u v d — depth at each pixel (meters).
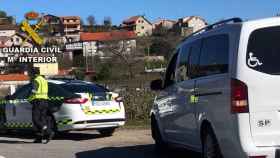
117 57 101.25
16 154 11.70
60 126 14.41
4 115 15.88
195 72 9.26
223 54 8.11
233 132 7.64
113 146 13.02
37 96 14.01
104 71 82.62
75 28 144.88
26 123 15.24
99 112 14.56
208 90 8.52
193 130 9.33
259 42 7.62
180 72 10.09
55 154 11.64
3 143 13.97
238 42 7.70
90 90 14.66
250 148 7.45
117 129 17.17
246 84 7.52
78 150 12.32
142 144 13.31
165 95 10.97
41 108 14.02
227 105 7.78
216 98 8.19
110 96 14.85
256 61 7.56
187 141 9.83
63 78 15.66
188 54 9.72
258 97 7.49
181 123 9.98
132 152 11.90
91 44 115.12
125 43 108.44
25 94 15.36
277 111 7.48
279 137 7.46
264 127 7.46
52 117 14.52
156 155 11.41
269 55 7.58
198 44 9.23
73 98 14.30
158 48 106.25
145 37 114.50
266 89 7.49
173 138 10.70
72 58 108.31
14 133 16.64
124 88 20.47
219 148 8.22
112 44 107.62
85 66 101.81
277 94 7.49
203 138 8.92
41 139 14.05
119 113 14.96
